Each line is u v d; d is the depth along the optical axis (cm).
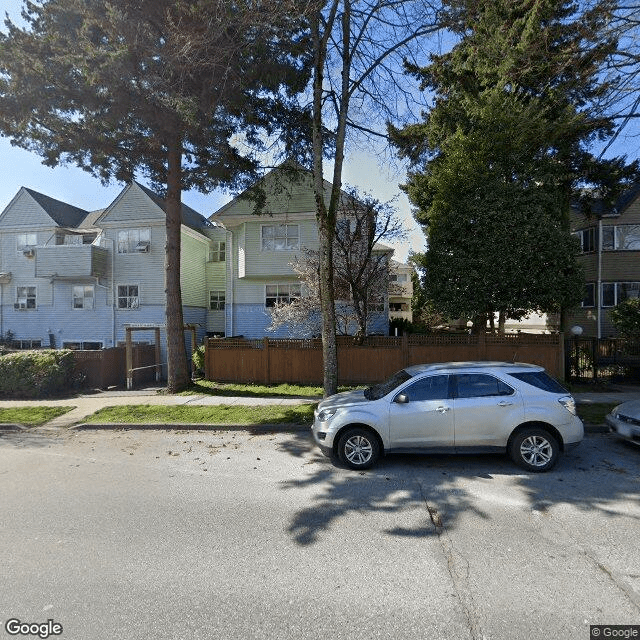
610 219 1969
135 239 2095
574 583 288
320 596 279
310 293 1474
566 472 519
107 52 800
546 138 1087
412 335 1181
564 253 1036
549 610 260
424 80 1383
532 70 1003
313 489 477
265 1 776
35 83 880
